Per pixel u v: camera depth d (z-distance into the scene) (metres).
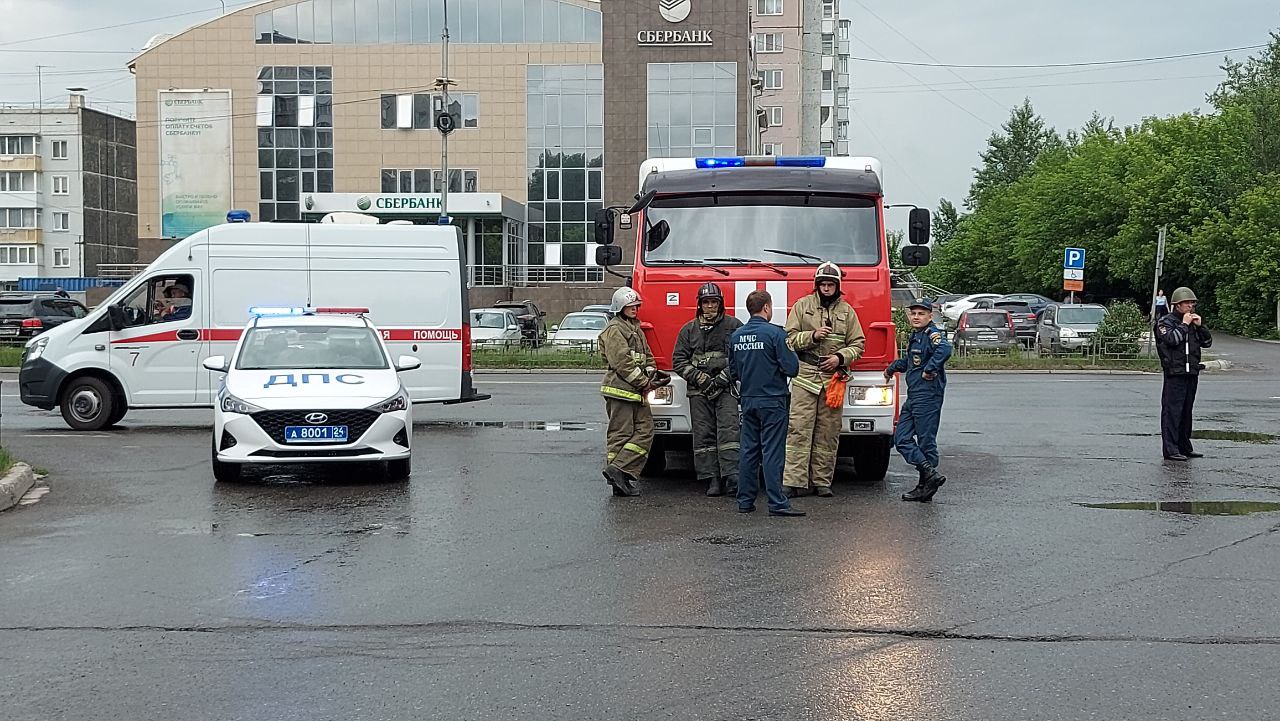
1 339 40.16
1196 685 5.62
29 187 86.88
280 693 5.57
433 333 17.78
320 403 11.84
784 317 11.55
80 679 5.78
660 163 12.09
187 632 6.60
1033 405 21.36
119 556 8.59
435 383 17.80
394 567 8.20
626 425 11.22
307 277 17.58
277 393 11.98
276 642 6.40
